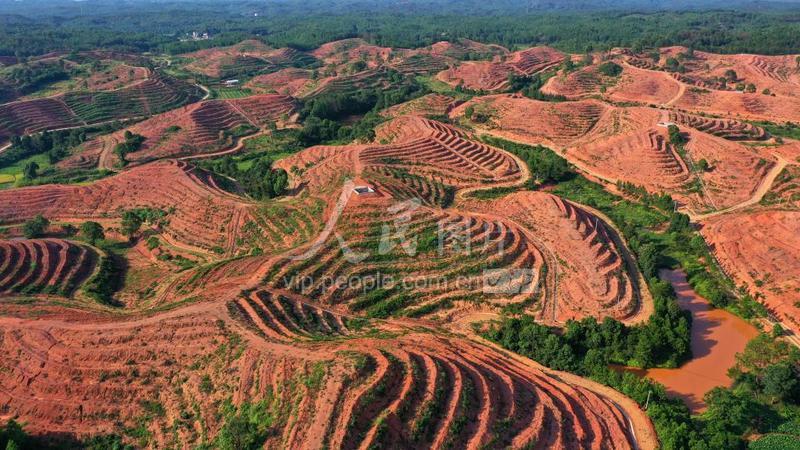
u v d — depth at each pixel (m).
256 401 72.62
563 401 75.38
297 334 86.19
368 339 84.94
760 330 99.56
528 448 67.25
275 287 99.69
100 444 71.38
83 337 83.88
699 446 68.38
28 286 110.62
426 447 65.50
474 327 98.12
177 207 146.62
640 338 89.75
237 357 78.62
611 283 108.62
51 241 127.25
